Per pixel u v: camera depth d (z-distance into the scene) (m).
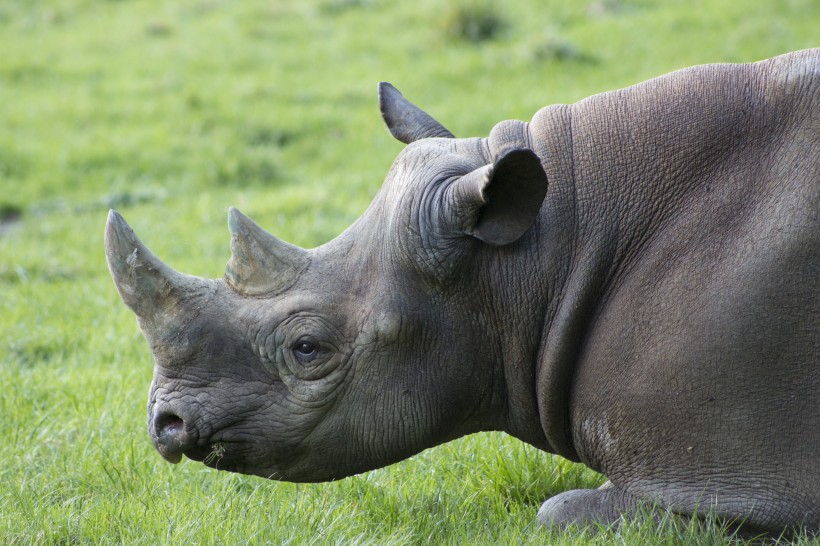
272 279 16.62
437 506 18.44
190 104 57.81
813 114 15.84
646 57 60.00
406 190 16.42
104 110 57.78
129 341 28.59
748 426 15.53
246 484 19.95
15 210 47.94
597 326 16.47
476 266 16.56
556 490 19.50
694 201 16.12
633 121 16.75
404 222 16.27
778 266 15.34
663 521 16.05
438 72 60.09
